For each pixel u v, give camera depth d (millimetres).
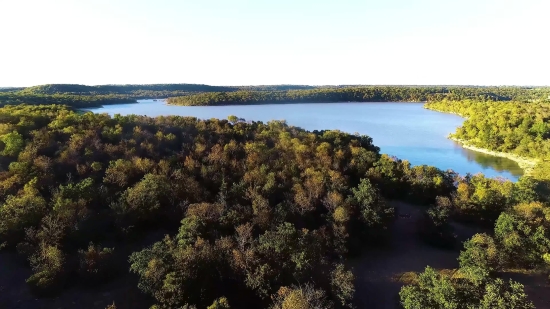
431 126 178750
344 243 46125
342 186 57094
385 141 138375
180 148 72438
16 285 36688
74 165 56875
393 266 45750
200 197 51906
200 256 35812
